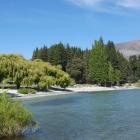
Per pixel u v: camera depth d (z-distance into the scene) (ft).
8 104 97.19
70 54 592.60
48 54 597.52
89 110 185.57
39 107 205.77
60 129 117.29
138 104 225.56
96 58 557.33
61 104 228.84
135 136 104.27
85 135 106.42
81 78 577.84
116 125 126.82
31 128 103.86
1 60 319.47
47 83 349.20
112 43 635.66
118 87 573.74
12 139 94.32
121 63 621.31
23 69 328.29
